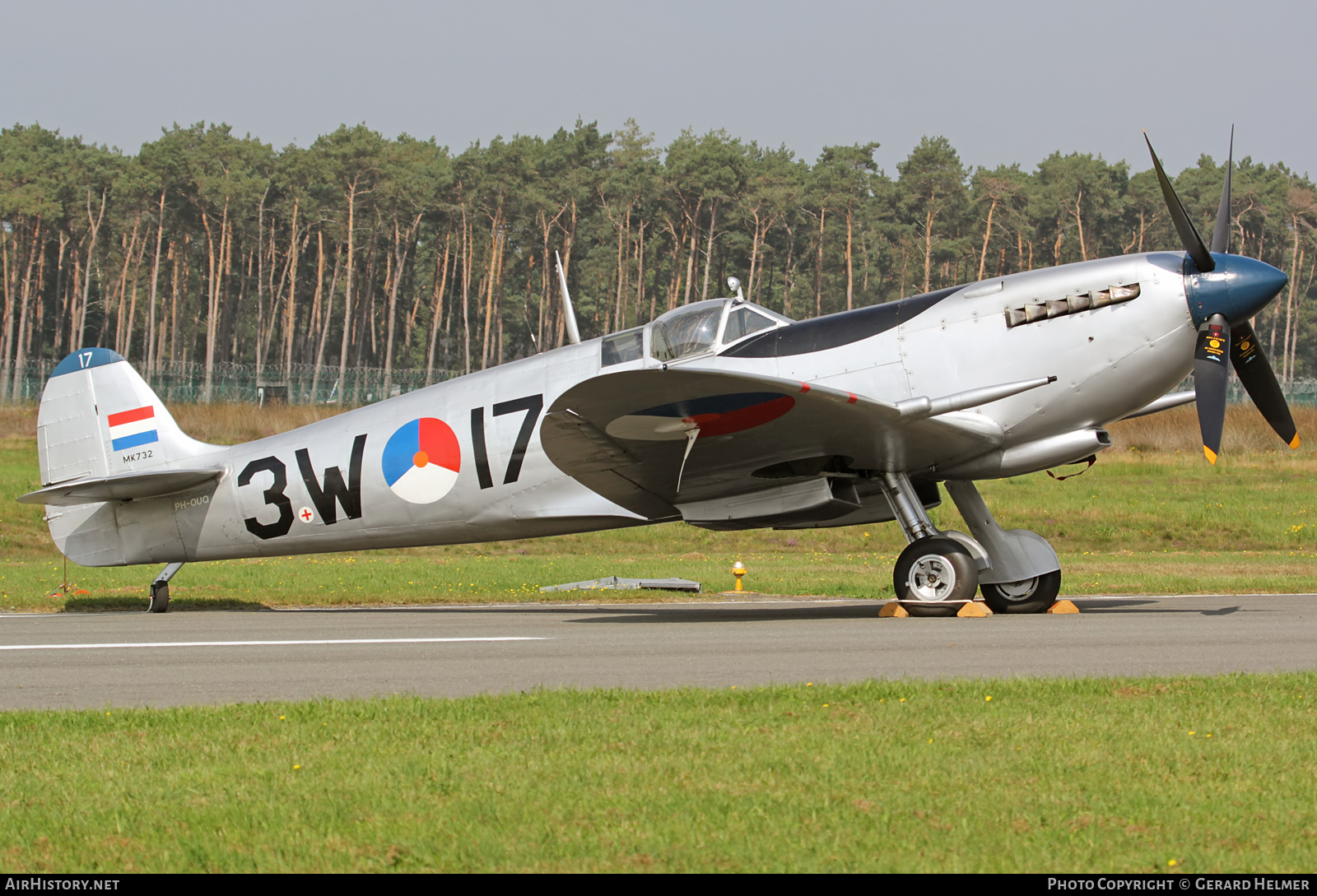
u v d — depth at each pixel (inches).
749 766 412.2
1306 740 444.1
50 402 1259.8
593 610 1122.7
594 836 341.7
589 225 7829.7
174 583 1446.9
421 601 1245.7
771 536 2198.6
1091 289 964.0
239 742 459.8
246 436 3590.1
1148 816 354.3
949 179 7396.7
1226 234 1035.3
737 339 1034.1
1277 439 3248.0
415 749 444.1
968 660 672.4
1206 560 1812.3
